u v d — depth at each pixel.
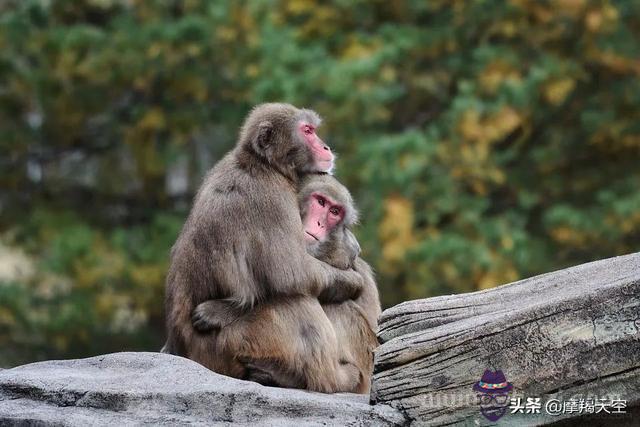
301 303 9.80
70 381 8.69
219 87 22.95
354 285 10.29
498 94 22.92
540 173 25.33
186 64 22.62
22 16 22.22
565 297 8.02
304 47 23.55
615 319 7.86
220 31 22.34
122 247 22.16
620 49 25.12
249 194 9.91
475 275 21.00
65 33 22.00
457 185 22.94
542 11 24.30
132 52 21.92
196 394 8.27
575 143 25.77
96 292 21.59
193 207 10.30
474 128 22.08
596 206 24.16
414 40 24.16
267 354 9.68
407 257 20.81
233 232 9.80
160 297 22.14
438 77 24.97
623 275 8.38
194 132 23.30
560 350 7.94
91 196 25.77
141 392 8.36
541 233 25.30
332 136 21.92
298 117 10.44
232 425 8.07
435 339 8.26
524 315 8.04
